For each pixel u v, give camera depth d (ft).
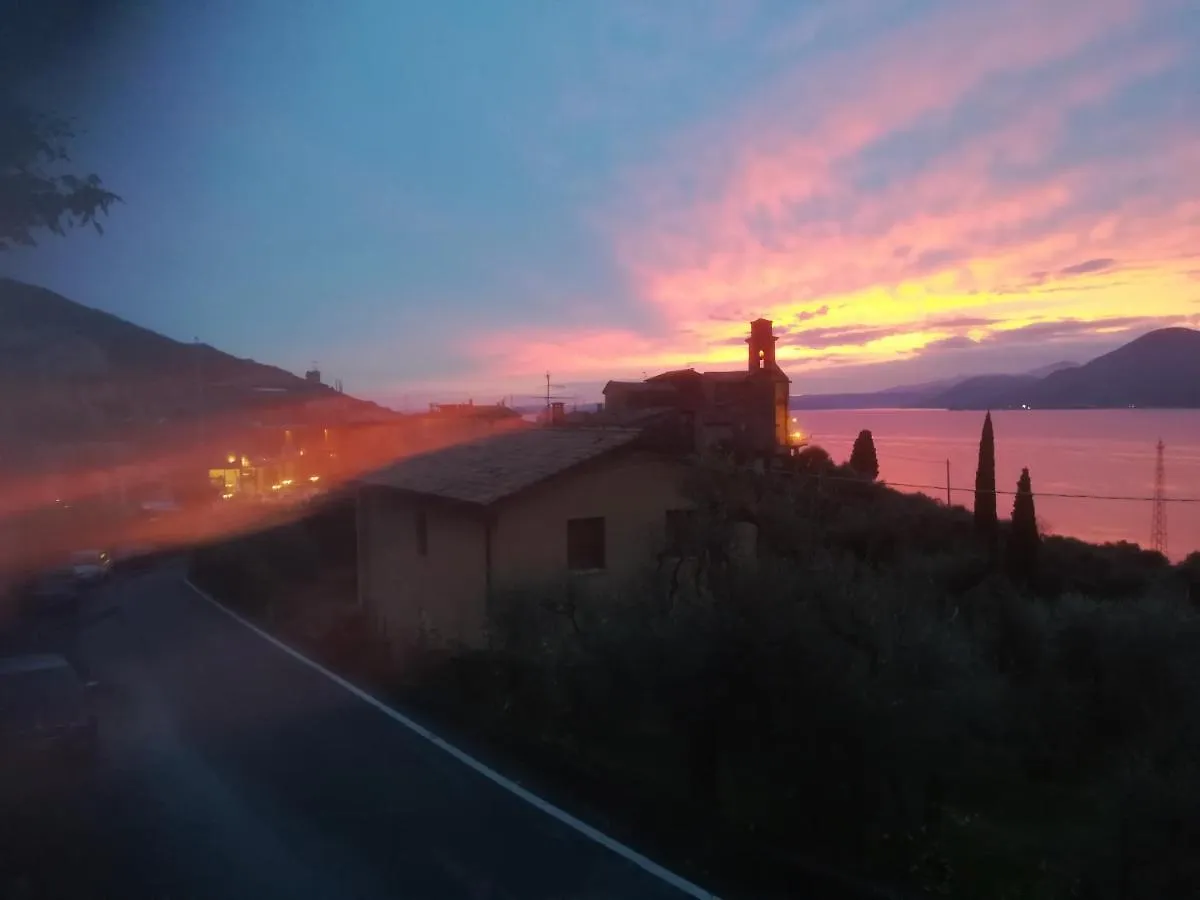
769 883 20.40
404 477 66.39
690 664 24.93
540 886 20.44
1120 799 20.35
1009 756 31.07
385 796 27.25
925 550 89.20
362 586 76.74
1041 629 39.70
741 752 25.58
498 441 69.05
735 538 45.19
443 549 58.03
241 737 34.78
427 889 20.39
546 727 34.12
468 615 53.67
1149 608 37.81
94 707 32.58
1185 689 33.96
